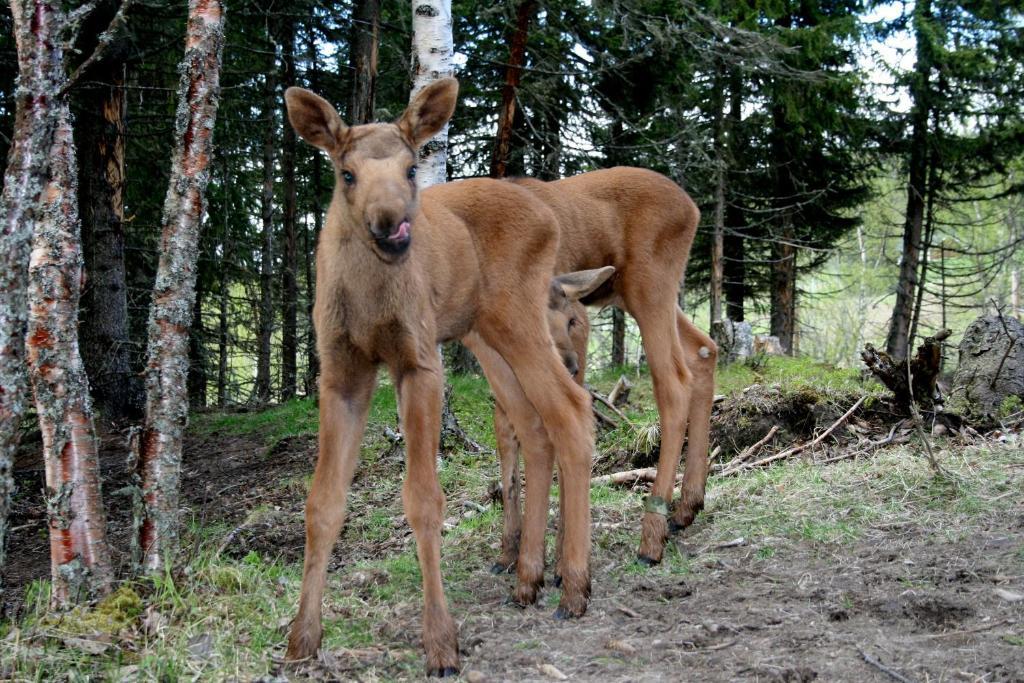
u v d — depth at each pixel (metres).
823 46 17.84
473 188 4.59
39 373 4.36
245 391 25.98
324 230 3.99
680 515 5.59
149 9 11.68
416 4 7.89
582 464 4.39
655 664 3.71
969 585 4.29
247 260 20.56
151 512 4.55
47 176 3.99
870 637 3.80
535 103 14.31
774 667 3.51
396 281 3.74
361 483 7.87
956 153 21.39
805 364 12.00
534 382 4.45
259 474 9.24
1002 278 38.06
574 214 5.32
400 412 3.91
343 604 4.48
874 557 4.75
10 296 3.94
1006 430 6.93
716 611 4.23
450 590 4.85
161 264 4.60
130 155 15.84
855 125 20.17
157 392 4.58
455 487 7.38
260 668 3.61
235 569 4.76
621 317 20.27
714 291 18.75
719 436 7.39
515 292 4.48
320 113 3.86
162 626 3.95
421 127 4.04
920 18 20.56
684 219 5.56
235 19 15.07
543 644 4.01
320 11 15.22
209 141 4.61
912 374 7.43
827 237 22.44
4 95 12.68
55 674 3.57
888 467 6.21
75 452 4.41
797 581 4.53
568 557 4.39
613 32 13.89
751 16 16.64
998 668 3.40
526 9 12.29
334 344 3.84
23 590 6.36
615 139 15.58
